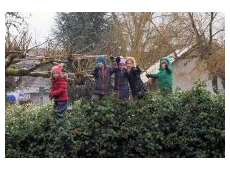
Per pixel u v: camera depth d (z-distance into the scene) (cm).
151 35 2719
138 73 1191
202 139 1110
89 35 2745
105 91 1201
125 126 1096
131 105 1126
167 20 2595
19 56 1471
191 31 2477
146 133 1090
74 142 1085
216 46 2470
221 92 1223
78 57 1565
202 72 2466
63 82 1148
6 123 1161
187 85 2467
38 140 1109
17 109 1328
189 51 2450
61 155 1086
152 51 2661
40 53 1662
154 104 1131
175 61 2453
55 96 1145
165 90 1206
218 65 2428
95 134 1097
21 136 1112
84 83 2030
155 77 1290
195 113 1122
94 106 1123
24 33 1490
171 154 1103
